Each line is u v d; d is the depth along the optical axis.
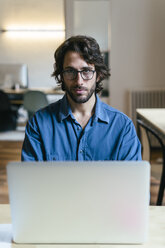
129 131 1.47
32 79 6.73
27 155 1.48
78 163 0.99
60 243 1.08
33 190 1.01
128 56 4.66
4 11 5.66
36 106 5.58
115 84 4.73
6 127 5.95
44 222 1.04
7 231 1.16
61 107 1.46
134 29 4.59
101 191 1.00
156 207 1.35
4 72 6.36
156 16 4.55
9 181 1.00
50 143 1.47
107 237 1.06
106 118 1.45
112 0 4.54
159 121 2.80
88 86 1.35
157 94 4.69
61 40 5.13
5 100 5.80
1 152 4.64
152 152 4.56
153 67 4.67
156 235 1.14
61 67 1.38
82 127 1.46
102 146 1.45
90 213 1.03
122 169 0.98
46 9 5.36
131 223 1.04
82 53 1.32
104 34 7.15
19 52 6.48
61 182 1.00
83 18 7.10
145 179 0.99
